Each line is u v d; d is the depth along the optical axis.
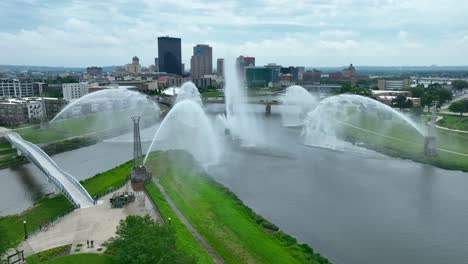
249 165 155.75
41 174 153.25
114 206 103.94
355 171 149.88
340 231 97.00
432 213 108.88
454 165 157.12
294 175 143.25
